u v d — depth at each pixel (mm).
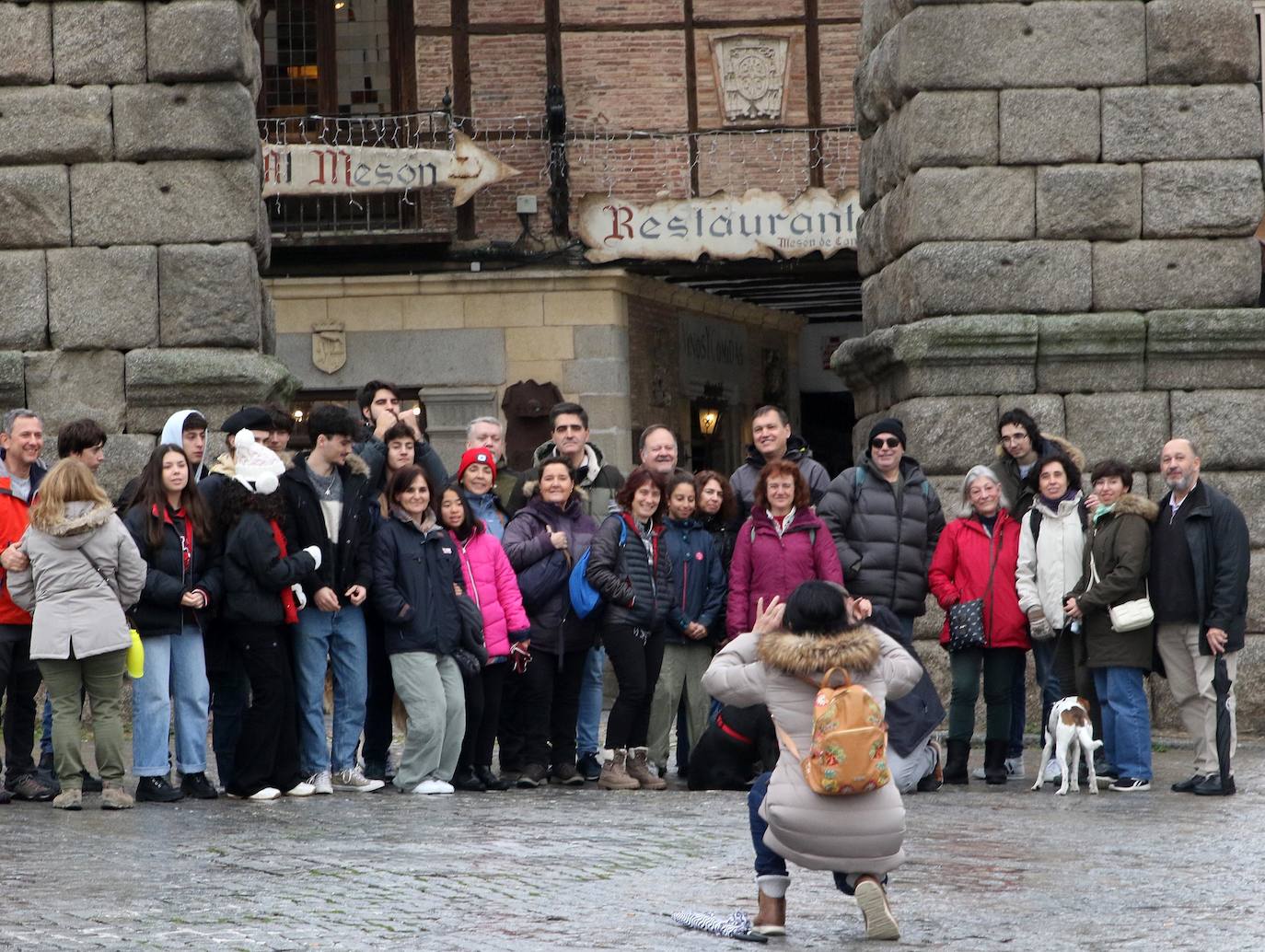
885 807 8992
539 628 15359
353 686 14781
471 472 15727
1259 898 9906
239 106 17922
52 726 13672
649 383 33281
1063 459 15430
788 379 39406
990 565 15391
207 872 10625
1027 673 18516
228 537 13875
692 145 32094
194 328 17906
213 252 17922
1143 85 18688
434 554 14781
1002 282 18609
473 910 9531
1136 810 13547
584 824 12727
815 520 14969
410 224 31828
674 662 15547
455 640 14781
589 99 32031
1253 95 18688
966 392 18547
